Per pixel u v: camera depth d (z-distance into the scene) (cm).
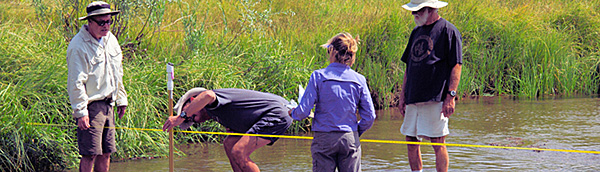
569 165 2028
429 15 1745
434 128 1770
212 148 2347
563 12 4631
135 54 2688
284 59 2869
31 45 2347
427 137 1783
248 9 3219
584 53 4322
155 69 2497
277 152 2267
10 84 2056
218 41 3045
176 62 2638
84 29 1620
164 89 2492
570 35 4366
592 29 4469
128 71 2403
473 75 3872
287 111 1659
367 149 2316
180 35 3088
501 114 3167
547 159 2123
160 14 2797
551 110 3297
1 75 2116
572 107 3403
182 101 1653
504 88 3994
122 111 1794
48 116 2067
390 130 2723
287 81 2802
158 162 2114
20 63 2214
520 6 4603
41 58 2262
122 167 2030
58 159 2041
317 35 3409
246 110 1627
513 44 4038
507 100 3700
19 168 1945
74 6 2727
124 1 2652
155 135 2284
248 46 3006
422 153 2225
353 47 1468
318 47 3294
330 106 1441
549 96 3891
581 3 4744
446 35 1728
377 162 2094
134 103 2214
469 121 2961
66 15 2733
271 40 3028
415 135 1838
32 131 1984
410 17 3869
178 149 2325
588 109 3325
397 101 3488
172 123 1617
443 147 1777
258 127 1611
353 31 3500
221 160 2136
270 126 1619
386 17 3678
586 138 2519
